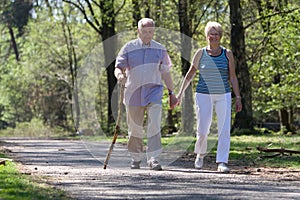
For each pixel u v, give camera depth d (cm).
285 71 3994
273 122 5869
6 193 1003
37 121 6606
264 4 3781
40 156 1931
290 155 1825
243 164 1645
